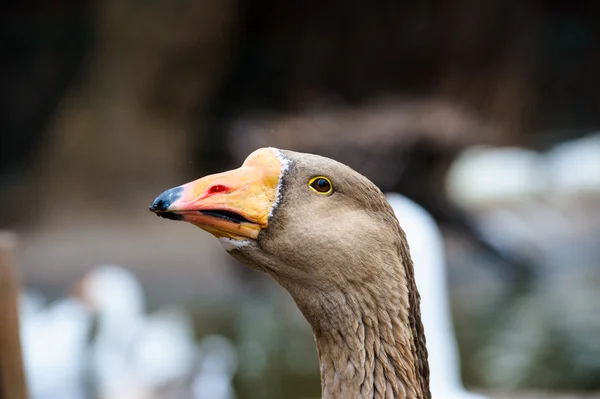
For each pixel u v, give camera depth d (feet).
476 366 34.63
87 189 76.48
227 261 50.85
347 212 12.97
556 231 59.31
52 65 89.81
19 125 89.56
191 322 42.96
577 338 37.09
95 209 74.33
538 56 96.07
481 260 51.70
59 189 76.59
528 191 64.49
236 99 92.68
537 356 34.81
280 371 35.29
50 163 77.82
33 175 79.20
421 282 22.36
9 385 17.24
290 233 12.87
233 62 89.04
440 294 22.67
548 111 95.76
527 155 68.28
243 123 67.77
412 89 92.79
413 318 13.35
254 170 13.11
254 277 48.73
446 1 91.45
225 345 38.24
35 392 34.83
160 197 13.00
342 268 12.87
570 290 46.70
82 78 79.30
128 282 38.91
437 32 91.91
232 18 81.87
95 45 81.76
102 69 78.59
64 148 77.56
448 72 91.45
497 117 90.53
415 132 47.32
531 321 40.22
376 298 12.94
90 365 35.45
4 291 17.17
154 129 79.30
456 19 91.20
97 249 60.59
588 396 27.73
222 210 12.89
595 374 33.06
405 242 13.48
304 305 13.21
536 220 60.90
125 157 77.82
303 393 33.19
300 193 12.97
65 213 73.77
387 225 13.14
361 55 94.17
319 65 94.94
